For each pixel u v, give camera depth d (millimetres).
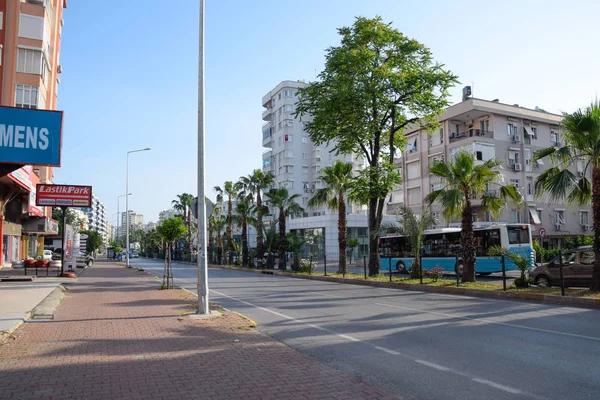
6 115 9633
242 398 5051
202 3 12359
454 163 19781
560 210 45719
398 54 25000
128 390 5297
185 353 7242
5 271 29516
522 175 43969
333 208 31172
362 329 9570
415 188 49688
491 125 43750
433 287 18609
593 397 5137
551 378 5883
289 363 6625
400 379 5906
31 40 32156
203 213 11867
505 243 25844
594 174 14438
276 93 77062
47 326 9734
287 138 73375
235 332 9109
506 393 5312
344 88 23781
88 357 6918
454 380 5844
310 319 11000
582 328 9539
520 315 11438
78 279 25484
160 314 11570
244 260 44000
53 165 9852
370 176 25406
